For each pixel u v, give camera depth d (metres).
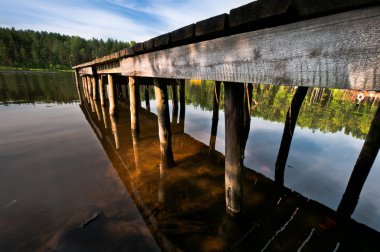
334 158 5.68
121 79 11.09
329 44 1.02
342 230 3.01
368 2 0.81
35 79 32.56
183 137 7.09
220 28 1.59
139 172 4.27
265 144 6.57
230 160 2.53
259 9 1.23
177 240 2.57
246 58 1.52
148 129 7.70
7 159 4.80
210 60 1.92
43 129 7.39
